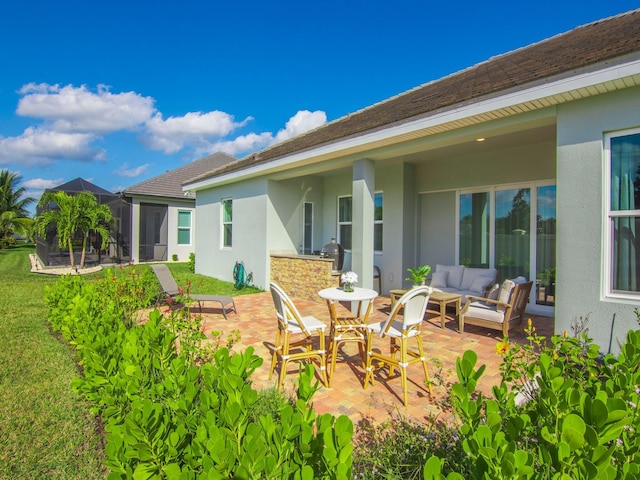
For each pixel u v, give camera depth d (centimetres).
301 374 198
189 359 319
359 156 732
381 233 952
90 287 582
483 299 580
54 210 1496
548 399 171
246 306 820
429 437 224
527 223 746
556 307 461
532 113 486
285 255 972
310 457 152
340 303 846
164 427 177
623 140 421
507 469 126
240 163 1189
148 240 1856
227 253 1202
